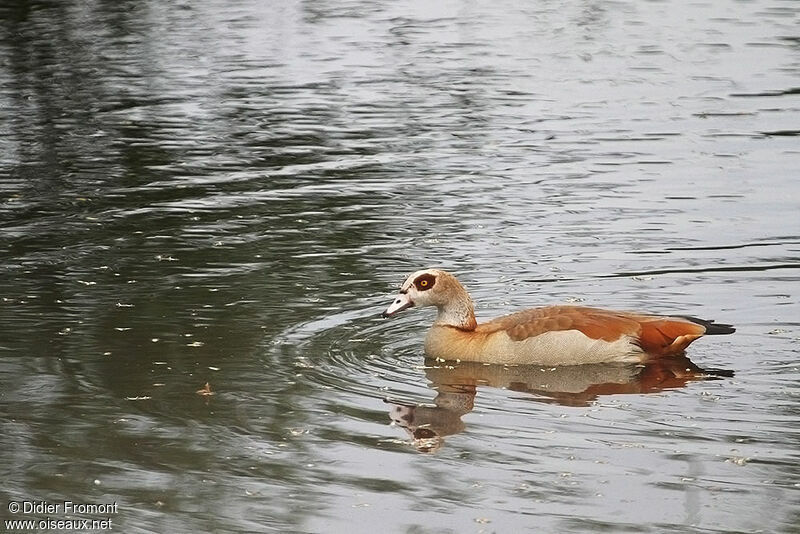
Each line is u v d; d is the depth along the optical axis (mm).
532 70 30969
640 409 12516
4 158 23500
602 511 10320
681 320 14125
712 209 19734
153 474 11172
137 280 16766
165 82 29734
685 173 21844
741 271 16812
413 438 11852
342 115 26750
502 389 13250
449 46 34188
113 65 31422
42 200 20844
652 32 35531
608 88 28828
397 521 10219
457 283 14469
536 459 11336
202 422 12258
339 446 11703
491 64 31797
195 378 13398
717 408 12484
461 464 11258
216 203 20641
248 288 16453
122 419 12305
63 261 17641
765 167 22047
